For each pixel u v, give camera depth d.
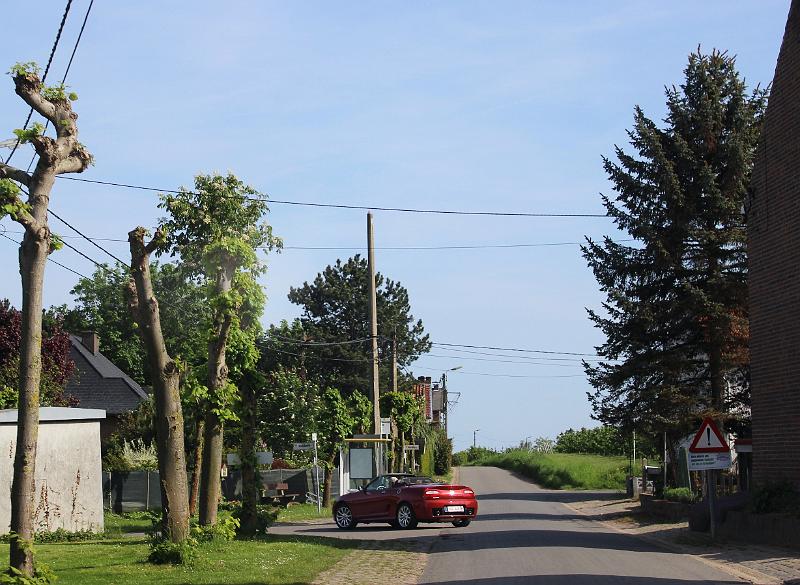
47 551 17.00
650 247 30.00
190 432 34.47
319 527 27.28
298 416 45.41
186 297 57.84
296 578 13.95
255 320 19.02
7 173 11.24
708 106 29.89
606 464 63.12
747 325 29.39
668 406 29.91
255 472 19.77
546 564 16.03
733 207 29.31
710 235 29.19
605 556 17.45
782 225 22.31
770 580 14.06
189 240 21.69
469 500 25.95
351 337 68.50
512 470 88.94
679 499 28.25
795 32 21.77
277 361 64.75
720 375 29.88
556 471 59.84
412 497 25.41
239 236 19.34
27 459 10.84
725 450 20.83
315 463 34.97
